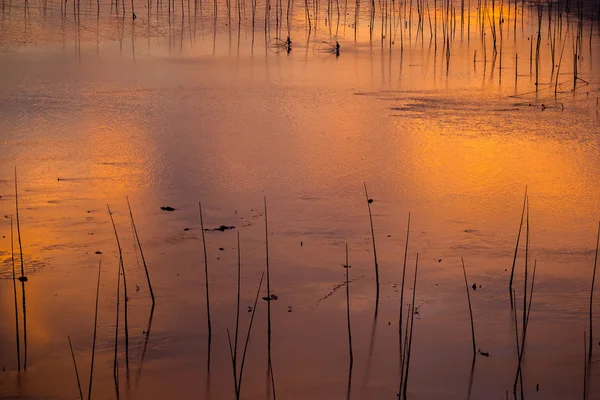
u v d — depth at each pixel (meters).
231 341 7.44
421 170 12.18
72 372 6.91
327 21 25.27
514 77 18.78
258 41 22.41
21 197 10.81
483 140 13.77
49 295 8.19
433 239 9.73
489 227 10.13
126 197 10.91
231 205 10.70
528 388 6.75
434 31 24.31
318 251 9.34
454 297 8.32
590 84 18.05
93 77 17.72
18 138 13.33
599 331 7.69
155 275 8.67
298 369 7.00
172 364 7.06
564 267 9.02
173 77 17.98
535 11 27.12
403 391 6.48
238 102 15.95
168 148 12.98
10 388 6.64
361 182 11.64
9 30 21.92
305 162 12.42
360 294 8.35
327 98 16.45
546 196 11.18
